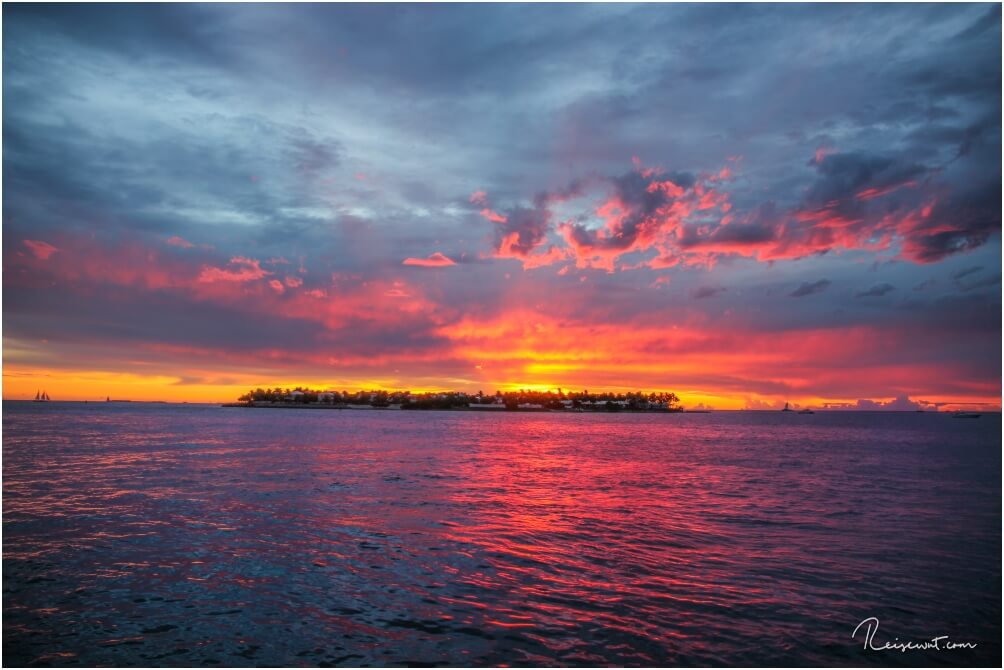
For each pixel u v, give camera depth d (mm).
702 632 11398
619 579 14508
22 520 20812
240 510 23062
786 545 18234
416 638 11000
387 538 18625
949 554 17297
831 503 26531
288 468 38531
